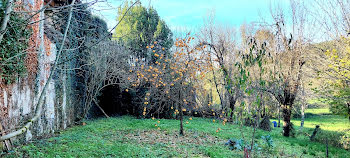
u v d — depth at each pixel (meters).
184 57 9.41
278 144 9.55
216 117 14.63
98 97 14.79
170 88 10.09
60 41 9.23
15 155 4.94
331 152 8.98
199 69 9.91
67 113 10.17
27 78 6.66
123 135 8.39
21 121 6.31
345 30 8.48
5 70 5.40
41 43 7.39
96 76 11.93
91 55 11.42
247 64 5.27
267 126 14.13
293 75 12.12
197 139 8.65
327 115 23.91
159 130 9.92
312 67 9.71
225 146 7.79
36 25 6.93
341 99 9.19
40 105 3.70
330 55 8.74
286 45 12.09
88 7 3.98
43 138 7.04
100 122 11.70
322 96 9.91
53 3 8.45
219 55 15.74
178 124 12.02
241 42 14.80
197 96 12.13
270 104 16.42
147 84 14.67
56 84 8.95
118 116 15.19
